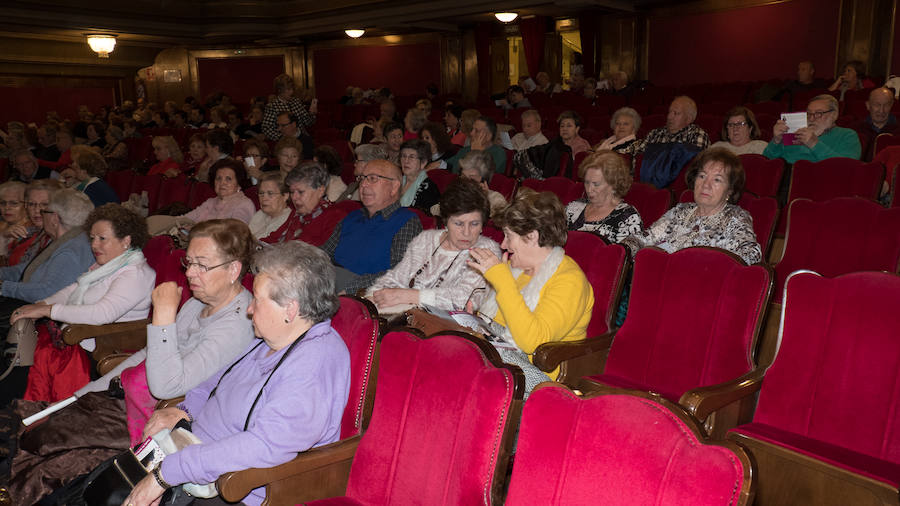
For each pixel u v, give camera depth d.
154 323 2.32
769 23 13.38
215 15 18.23
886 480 1.77
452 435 1.69
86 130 13.59
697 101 12.05
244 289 2.58
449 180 5.50
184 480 1.90
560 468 1.42
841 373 2.09
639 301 2.73
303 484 1.97
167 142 8.16
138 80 21.80
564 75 17.45
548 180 5.06
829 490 1.90
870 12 11.91
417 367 1.83
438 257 3.22
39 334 3.33
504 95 13.91
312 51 21.31
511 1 14.41
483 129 6.25
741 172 3.21
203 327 2.53
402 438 1.82
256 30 18.38
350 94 17.25
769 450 2.01
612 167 3.55
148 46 21.31
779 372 2.22
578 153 6.07
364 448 1.92
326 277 2.00
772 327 3.35
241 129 11.42
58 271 3.60
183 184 6.72
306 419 1.92
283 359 2.00
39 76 19.73
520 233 2.56
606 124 9.42
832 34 12.51
